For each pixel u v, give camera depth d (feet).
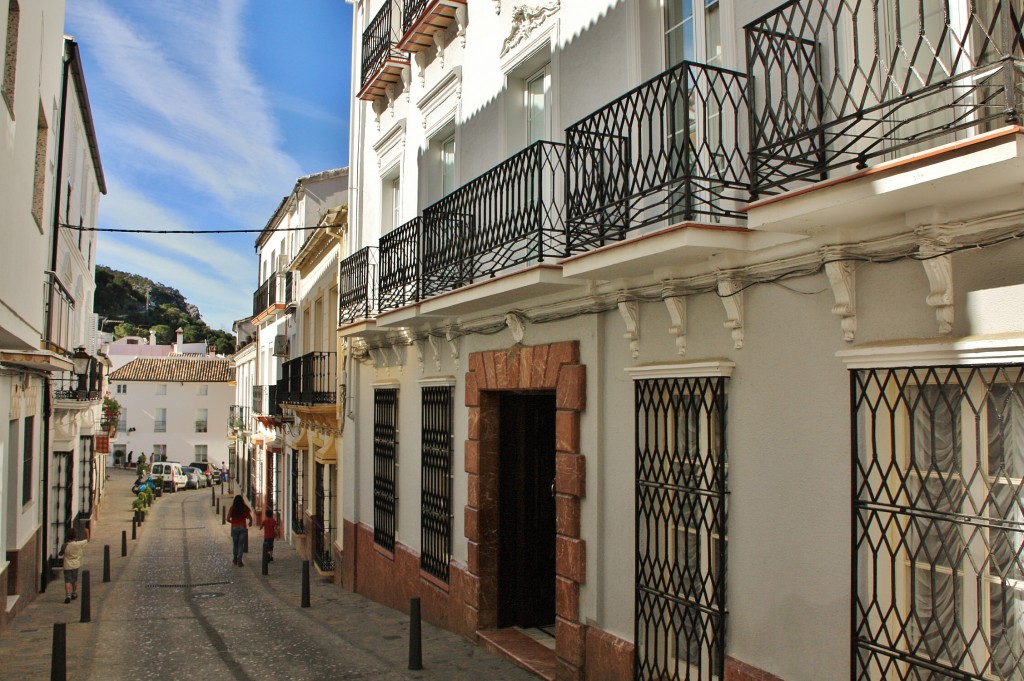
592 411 24.44
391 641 32.86
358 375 47.65
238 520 65.21
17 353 36.06
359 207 48.60
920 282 14.71
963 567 14.47
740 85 18.43
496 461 31.81
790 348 17.46
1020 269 13.12
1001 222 13.38
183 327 319.06
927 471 14.70
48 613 43.19
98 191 88.07
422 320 34.94
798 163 15.46
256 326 111.24
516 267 28.91
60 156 49.03
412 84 40.19
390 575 40.68
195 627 38.58
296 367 64.39
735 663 18.57
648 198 22.59
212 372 203.82
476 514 31.45
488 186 27.20
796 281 17.31
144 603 46.85
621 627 22.97
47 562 51.72
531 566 32.12
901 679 14.67
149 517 109.40
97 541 81.66
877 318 15.51
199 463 190.60
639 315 22.47
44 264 35.50
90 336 86.12
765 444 18.04
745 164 17.12
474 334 32.48
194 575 59.52
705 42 20.68
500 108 30.01
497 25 30.60
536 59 28.35
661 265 20.29
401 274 35.29
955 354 13.79
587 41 24.89
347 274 47.75
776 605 17.60
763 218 15.62
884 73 15.89
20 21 25.29
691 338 20.48
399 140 41.55
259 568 63.26
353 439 47.70
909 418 15.10
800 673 16.93
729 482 19.10
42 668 30.68
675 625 20.67
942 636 14.25
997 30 13.88
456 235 29.66
